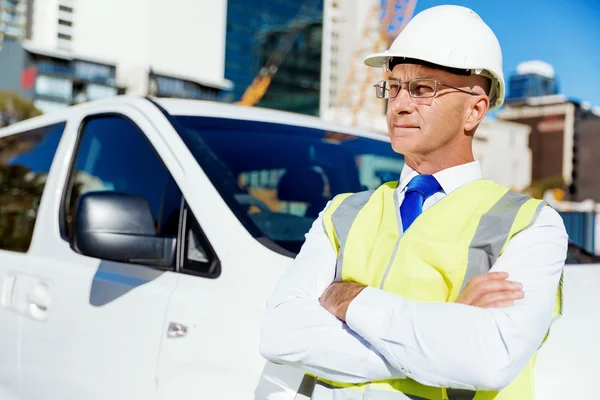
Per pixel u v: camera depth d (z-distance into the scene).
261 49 95.06
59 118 3.08
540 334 1.29
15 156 3.17
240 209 2.08
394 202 1.50
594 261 2.34
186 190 2.15
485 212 1.39
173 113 2.53
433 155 1.52
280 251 1.89
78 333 2.26
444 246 1.37
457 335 1.25
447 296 1.38
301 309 1.44
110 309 2.16
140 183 2.53
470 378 1.25
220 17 67.88
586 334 1.58
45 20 59.34
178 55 65.50
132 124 2.55
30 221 2.91
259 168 2.47
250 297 1.78
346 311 1.36
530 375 1.41
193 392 1.79
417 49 1.49
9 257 2.83
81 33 60.78
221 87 65.69
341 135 2.89
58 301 2.41
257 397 1.64
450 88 1.49
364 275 1.46
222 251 1.94
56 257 2.59
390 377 1.35
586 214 19.47
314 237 1.62
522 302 1.29
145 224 2.02
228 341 1.74
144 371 1.96
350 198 1.61
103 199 1.99
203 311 1.84
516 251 1.35
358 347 1.36
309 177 2.64
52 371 2.37
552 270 1.34
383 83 1.59
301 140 2.73
